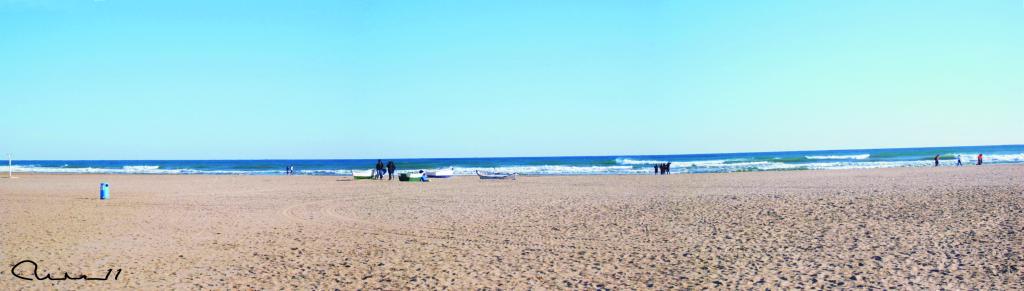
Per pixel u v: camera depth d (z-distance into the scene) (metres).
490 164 94.88
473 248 11.23
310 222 15.48
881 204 15.87
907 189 20.80
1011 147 148.62
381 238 12.62
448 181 35.75
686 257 9.95
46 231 13.88
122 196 24.73
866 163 61.81
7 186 33.38
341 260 10.27
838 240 11.00
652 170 54.34
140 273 9.37
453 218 15.88
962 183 23.44
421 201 21.20
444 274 9.07
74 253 11.02
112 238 12.81
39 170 75.06
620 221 14.48
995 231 11.24
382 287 8.38
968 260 9.02
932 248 9.98
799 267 8.96
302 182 35.94
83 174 56.56
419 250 11.12
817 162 67.38
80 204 20.88
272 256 10.70
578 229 13.34
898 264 8.94
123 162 151.75
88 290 8.35
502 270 9.27
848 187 23.23
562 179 36.56
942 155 80.12
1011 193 17.48
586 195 22.64
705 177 35.78
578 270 9.17
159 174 56.78
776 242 11.02
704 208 16.61
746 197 19.61
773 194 20.59
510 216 16.05
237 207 19.61
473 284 8.43
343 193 25.66
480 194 24.20
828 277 8.30
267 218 16.44
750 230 12.49
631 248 10.89
